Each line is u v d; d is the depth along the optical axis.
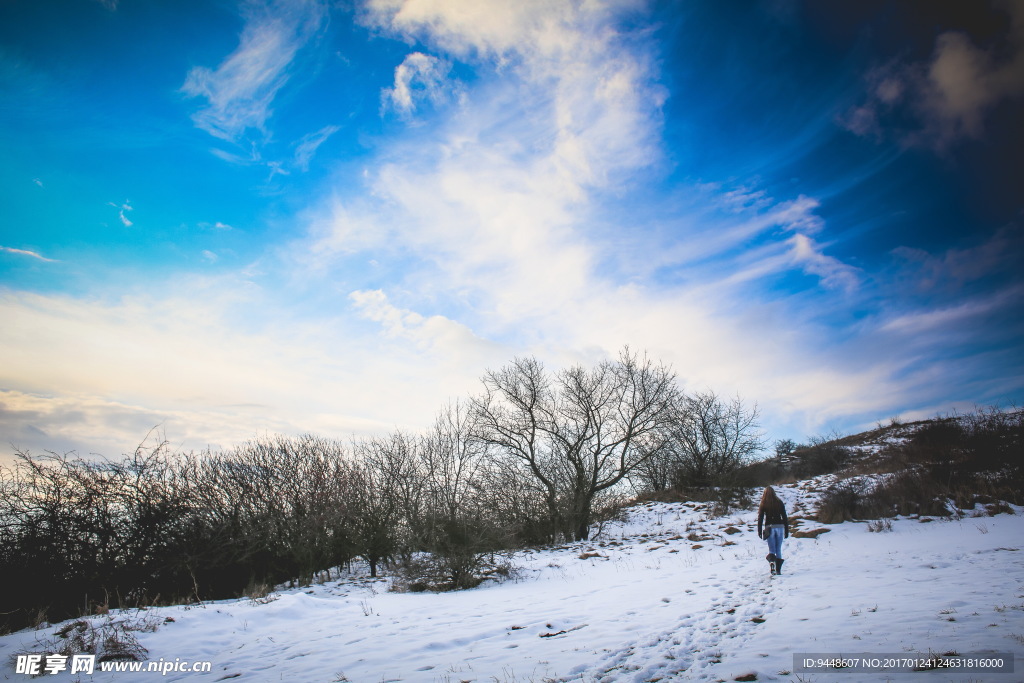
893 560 10.91
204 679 6.48
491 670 6.05
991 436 22.09
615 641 6.84
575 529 25.06
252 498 18.98
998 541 11.59
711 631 6.83
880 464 26.30
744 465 29.94
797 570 11.12
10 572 12.11
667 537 21.44
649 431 27.62
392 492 20.25
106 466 14.38
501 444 26.08
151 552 14.73
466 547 15.05
